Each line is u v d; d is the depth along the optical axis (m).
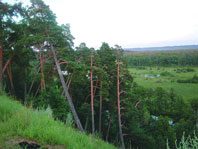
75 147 2.92
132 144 19.12
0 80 17.77
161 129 19.84
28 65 22.62
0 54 18.17
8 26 17.78
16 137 2.83
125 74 19.62
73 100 24.05
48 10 15.73
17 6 16.91
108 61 20.38
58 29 15.72
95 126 22.88
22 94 25.03
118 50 19.45
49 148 2.74
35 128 3.17
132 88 21.73
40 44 16.62
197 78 60.19
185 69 96.31
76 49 19.56
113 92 21.09
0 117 3.61
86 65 17.70
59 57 16.78
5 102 5.21
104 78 19.05
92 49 19.14
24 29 17.80
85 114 21.06
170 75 78.38
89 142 3.43
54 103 10.84
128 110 19.41
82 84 21.48
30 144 2.70
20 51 18.67
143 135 18.50
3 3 16.95
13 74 25.08
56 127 3.62
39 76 18.08
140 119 21.28
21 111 3.98
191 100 30.30
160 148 18.22
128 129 19.30
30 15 15.91
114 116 21.31
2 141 2.59
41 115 4.61
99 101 22.19
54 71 18.30
